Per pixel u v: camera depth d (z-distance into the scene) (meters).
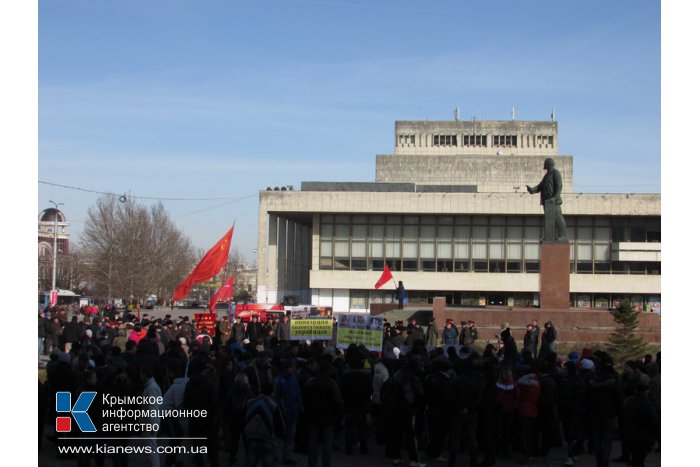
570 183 108.75
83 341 21.98
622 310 34.03
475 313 41.38
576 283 85.94
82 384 13.83
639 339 33.69
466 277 86.81
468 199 85.69
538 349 35.22
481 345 38.09
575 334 37.50
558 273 39.00
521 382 16.14
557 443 18.50
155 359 17.12
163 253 97.12
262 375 15.88
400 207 86.19
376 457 16.73
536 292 87.50
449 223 88.25
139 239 88.75
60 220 131.12
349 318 20.67
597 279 85.75
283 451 16.17
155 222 98.94
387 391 16.20
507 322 40.19
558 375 17.06
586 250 86.75
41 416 16.39
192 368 14.45
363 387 16.72
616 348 33.19
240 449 17.84
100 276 87.25
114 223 88.00
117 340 33.53
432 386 15.02
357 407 16.78
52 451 16.69
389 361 17.80
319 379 13.97
